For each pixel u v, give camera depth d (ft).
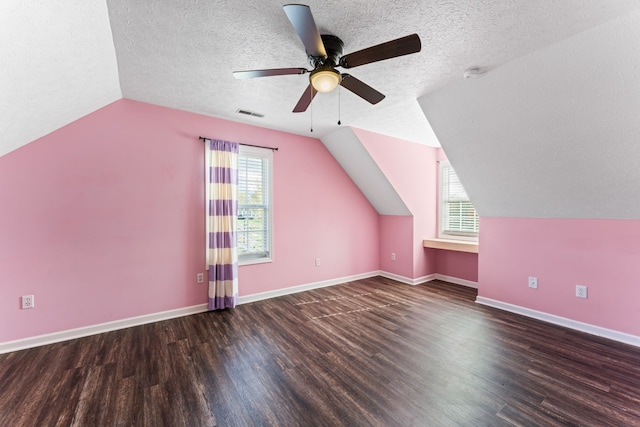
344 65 5.45
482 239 11.48
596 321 8.63
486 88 7.55
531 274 10.07
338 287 13.84
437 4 4.86
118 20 5.24
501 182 9.74
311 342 8.16
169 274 9.81
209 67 7.04
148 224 9.42
